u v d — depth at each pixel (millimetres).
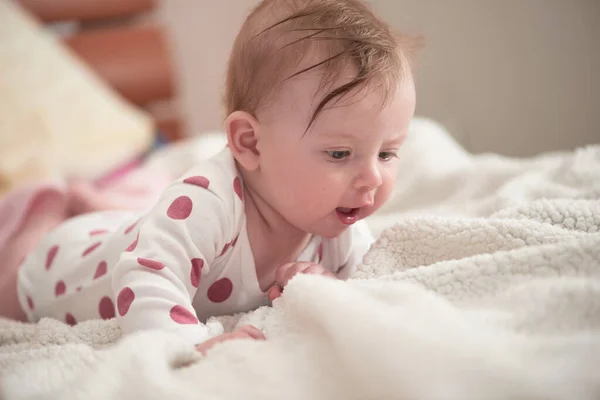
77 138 1837
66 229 1090
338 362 543
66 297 965
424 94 2145
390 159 804
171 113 2324
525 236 761
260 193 852
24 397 588
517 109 2070
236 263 854
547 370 499
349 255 949
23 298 1050
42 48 1937
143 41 2182
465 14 2049
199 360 624
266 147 807
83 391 542
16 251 1128
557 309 584
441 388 475
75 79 1940
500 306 614
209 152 1738
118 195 1422
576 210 842
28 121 1782
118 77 2168
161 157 1807
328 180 770
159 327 692
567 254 661
